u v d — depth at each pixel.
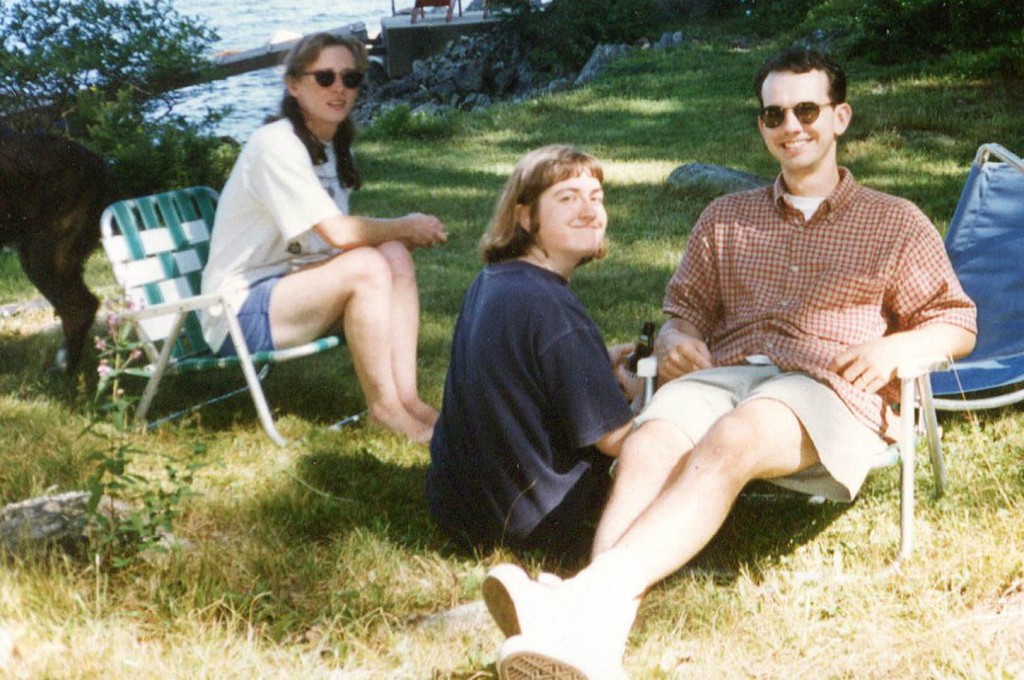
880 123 10.96
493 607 2.78
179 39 11.59
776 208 3.72
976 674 2.71
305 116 4.64
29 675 2.79
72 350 5.61
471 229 8.87
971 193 4.91
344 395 5.23
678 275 3.95
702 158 10.88
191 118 12.66
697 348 3.67
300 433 4.71
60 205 5.52
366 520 3.82
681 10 20.52
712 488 2.95
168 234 4.97
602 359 3.35
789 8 18.11
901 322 3.68
